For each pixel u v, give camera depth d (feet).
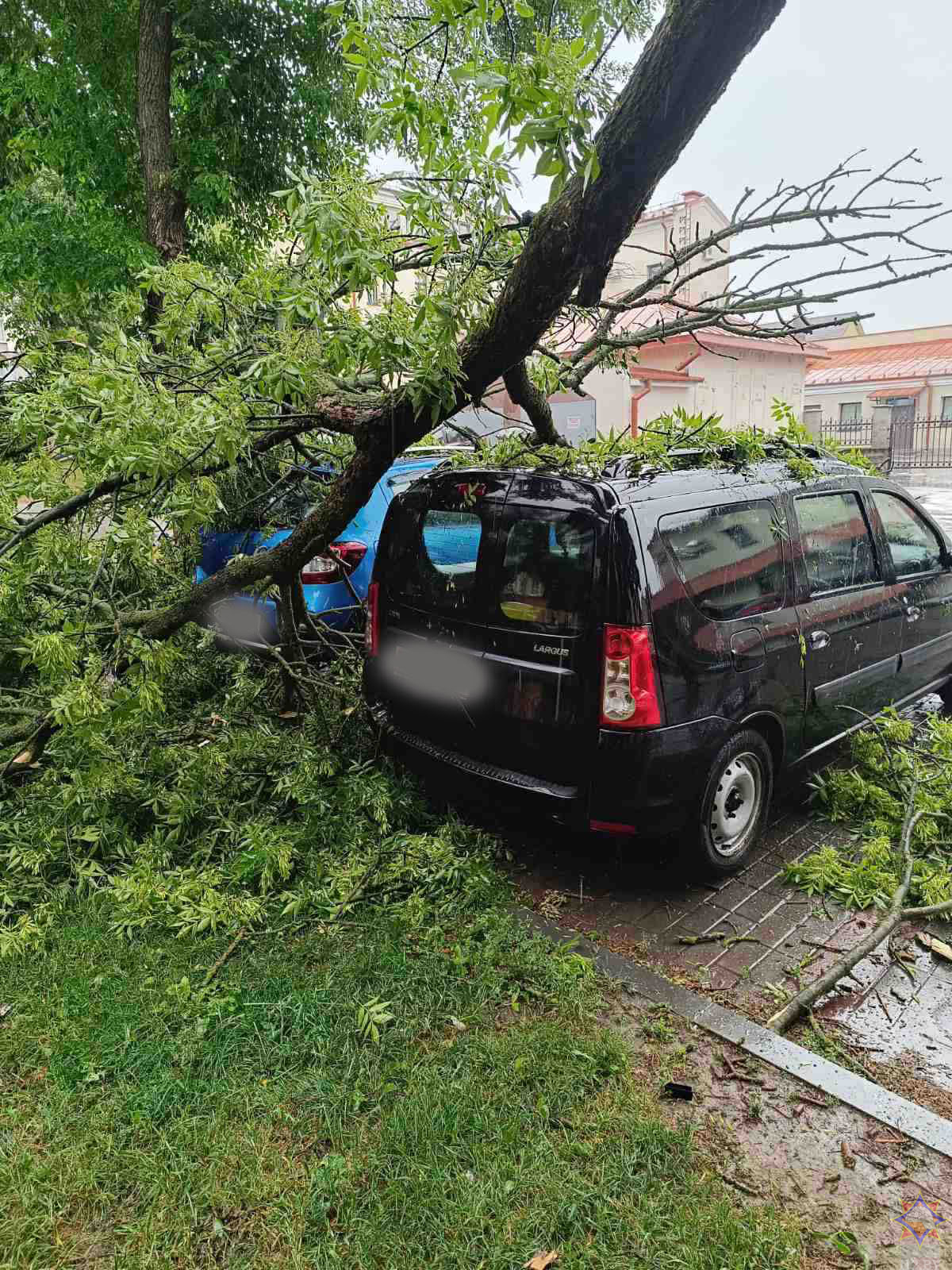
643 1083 8.87
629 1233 7.11
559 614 11.78
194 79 31.22
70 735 12.94
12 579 12.89
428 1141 7.94
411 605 13.98
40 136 30.68
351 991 10.00
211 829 13.57
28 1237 7.12
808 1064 9.06
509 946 10.94
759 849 13.87
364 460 12.87
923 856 13.37
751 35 7.64
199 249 29.94
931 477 90.79
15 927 10.95
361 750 15.90
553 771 12.01
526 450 14.12
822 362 131.44
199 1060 9.02
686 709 11.69
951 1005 10.28
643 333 14.16
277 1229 7.18
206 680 19.48
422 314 10.23
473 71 6.85
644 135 8.32
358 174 10.80
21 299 18.75
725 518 12.76
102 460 10.50
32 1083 8.79
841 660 14.69
